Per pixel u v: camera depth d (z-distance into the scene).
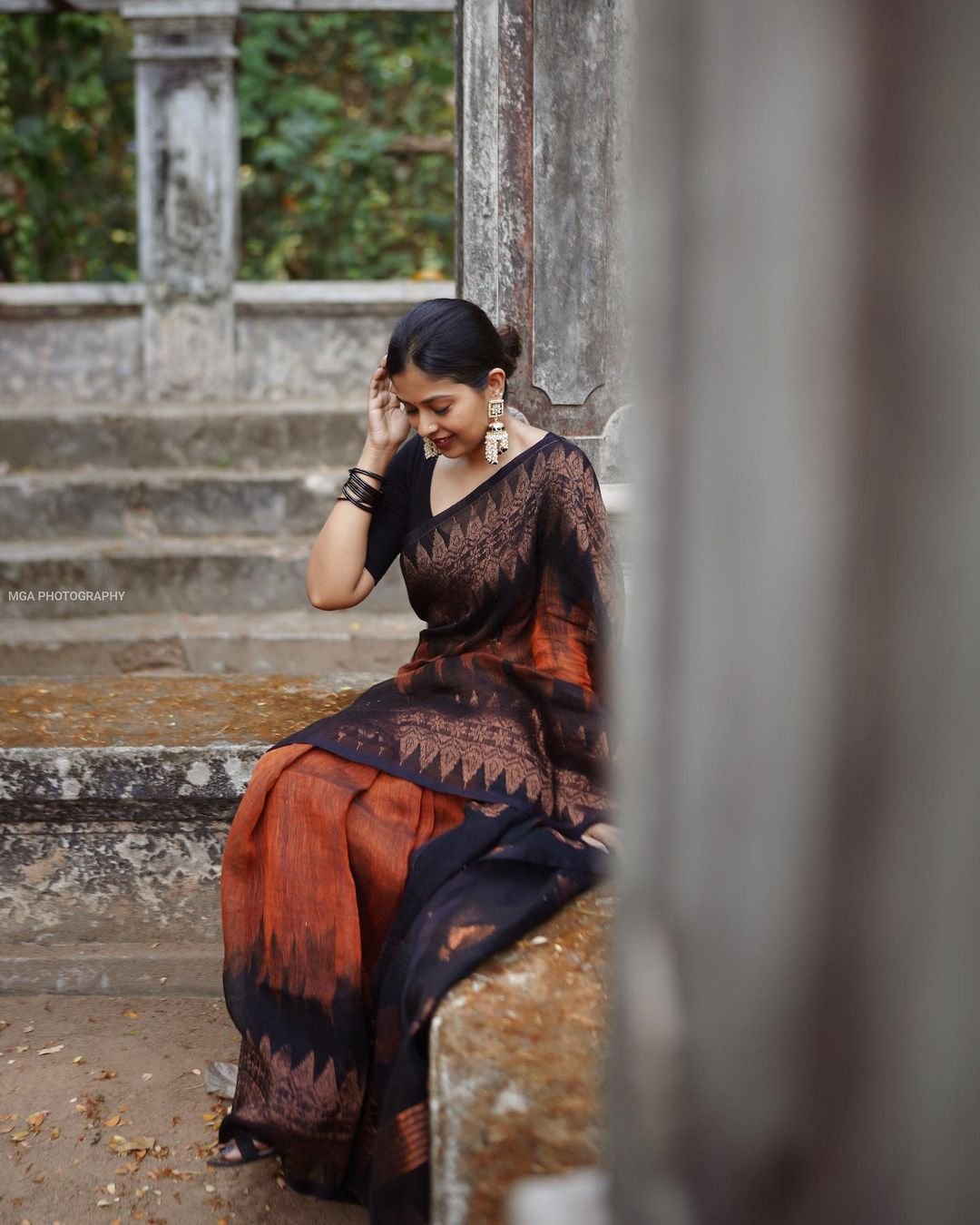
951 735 0.70
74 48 6.64
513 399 3.09
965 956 0.72
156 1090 2.57
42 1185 2.25
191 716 3.12
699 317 0.77
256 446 5.65
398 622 5.03
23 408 5.74
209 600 5.12
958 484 0.68
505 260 3.04
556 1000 1.81
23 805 2.89
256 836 2.24
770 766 0.74
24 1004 2.90
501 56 2.95
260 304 6.00
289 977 2.15
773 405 0.72
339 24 7.01
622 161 3.04
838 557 0.71
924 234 0.67
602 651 2.30
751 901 0.76
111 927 3.00
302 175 7.09
